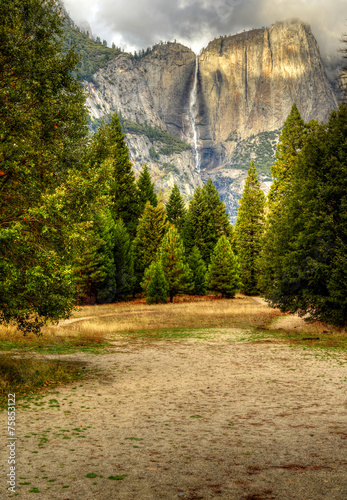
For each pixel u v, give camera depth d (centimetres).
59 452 542
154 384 1077
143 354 1591
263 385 1056
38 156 1036
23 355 1430
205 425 691
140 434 636
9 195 1015
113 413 779
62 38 1268
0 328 1933
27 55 1086
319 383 1059
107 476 454
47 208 948
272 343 1850
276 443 579
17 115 988
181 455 531
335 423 685
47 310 1096
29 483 431
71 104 1211
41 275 988
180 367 1329
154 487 421
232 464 493
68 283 1077
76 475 457
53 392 963
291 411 787
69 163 1270
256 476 451
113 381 1110
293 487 417
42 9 1209
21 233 988
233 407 830
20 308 1057
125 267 4591
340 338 1914
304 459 507
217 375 1200
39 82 1102
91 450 553
